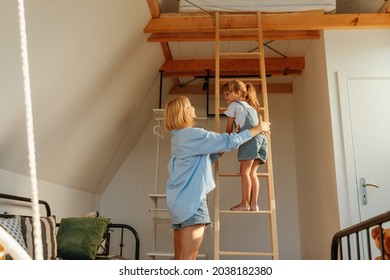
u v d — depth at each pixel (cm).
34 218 72
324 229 349
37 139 279
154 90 466
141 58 378
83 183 408
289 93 507
